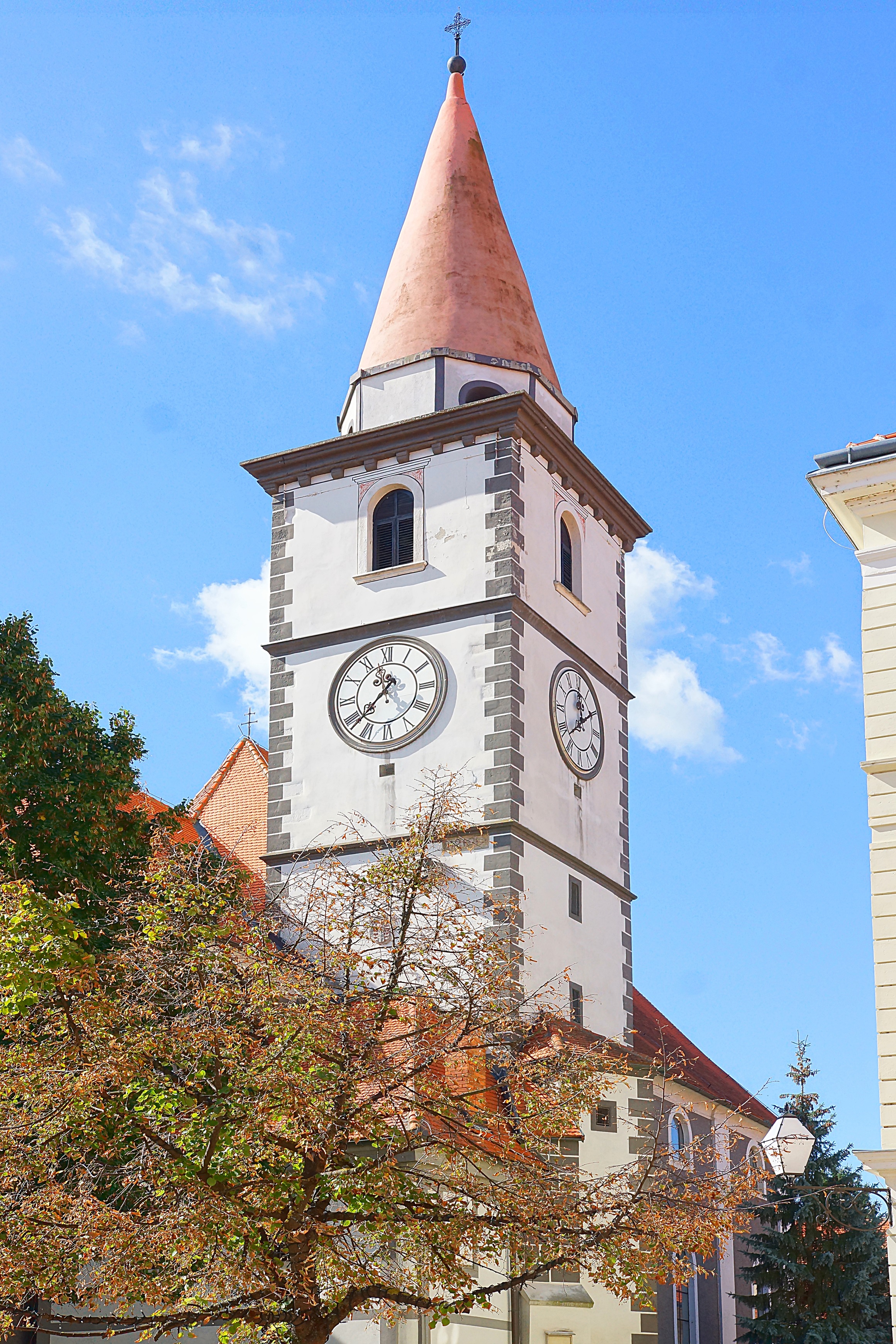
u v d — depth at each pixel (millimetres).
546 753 40406
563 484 43750
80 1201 20891
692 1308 41125
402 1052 22906
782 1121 23016
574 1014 39219
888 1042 24641
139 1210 21609
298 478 43969
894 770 25953
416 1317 29969
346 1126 21406
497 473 41156
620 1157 34969
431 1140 22719
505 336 44219
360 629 41719
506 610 40000
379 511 42906
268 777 42469
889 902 25312
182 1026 21500
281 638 42875
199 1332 30812
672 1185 23078
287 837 40969
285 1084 20797
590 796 42219
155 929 22922
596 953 41000
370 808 40094
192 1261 21203
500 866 37969
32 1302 25453
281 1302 21297
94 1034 21641
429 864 23844
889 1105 24406
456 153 46562
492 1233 22203
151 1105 22672
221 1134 21844
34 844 32156
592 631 44062
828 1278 37281
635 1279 22109
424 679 40406
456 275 44625
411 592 41406
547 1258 22391
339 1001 22500
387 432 42500
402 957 23141
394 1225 21562
